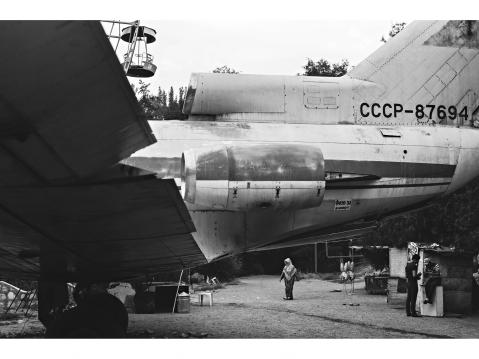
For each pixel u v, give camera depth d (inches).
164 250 265.0
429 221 571.2
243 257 1611.7
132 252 265.1
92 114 142.1
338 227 346.6
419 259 496.1
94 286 352.8
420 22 368.8
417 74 360.2
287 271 706.2
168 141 309.7
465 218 517.3
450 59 365.7
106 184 178.2
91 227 218.5
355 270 1418.6
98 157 163.3
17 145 150.8
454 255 503.5
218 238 319.0
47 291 324.2
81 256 269.3
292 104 337.7
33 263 285.0
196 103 329.7
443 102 362.3
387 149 333.7
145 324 423.5
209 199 263.0
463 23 369.1
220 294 809.5
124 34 384.5
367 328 402.3
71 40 116.4
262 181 264.5
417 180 336.8
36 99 132.3
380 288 791.1
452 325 420.2
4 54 117.3
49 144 151.9
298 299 706.8
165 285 562.6
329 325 420.8
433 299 482.0
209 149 267.7
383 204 336.8
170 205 195.8
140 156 302.7
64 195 184.9
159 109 998.4
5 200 187.9
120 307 317.4
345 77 355.3
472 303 520.4
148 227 220.8
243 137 316.5
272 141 318.7
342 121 344.8
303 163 269.6
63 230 222.5
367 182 329.4
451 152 345.1
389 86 355.9
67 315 273.0
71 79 127.7
